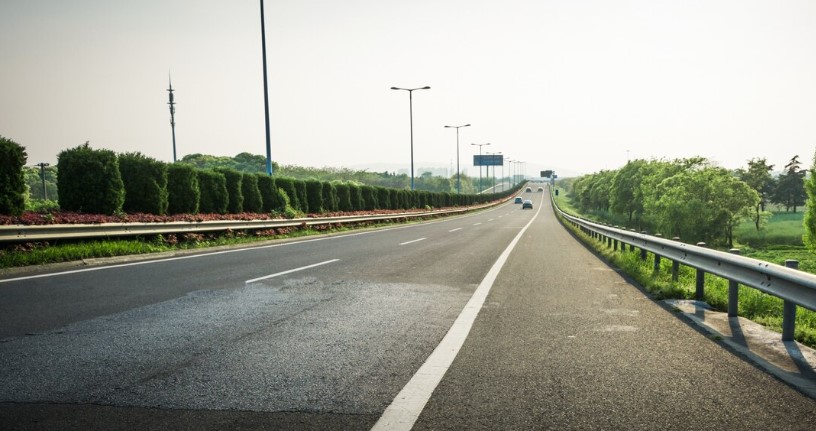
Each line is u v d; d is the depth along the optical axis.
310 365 3.79
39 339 4.48
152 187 16.50
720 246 51.69
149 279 8.18
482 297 6.73
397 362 3.86
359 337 4.61
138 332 4.75
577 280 8.42
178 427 2.71
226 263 10.55
